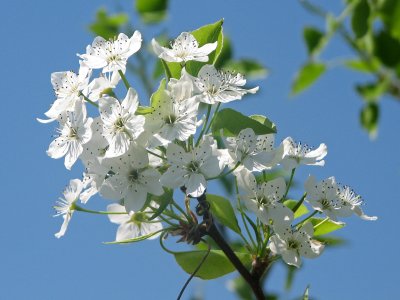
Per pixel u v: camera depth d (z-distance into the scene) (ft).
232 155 1.26
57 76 1.32
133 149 1.23
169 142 1.22
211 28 1.32
